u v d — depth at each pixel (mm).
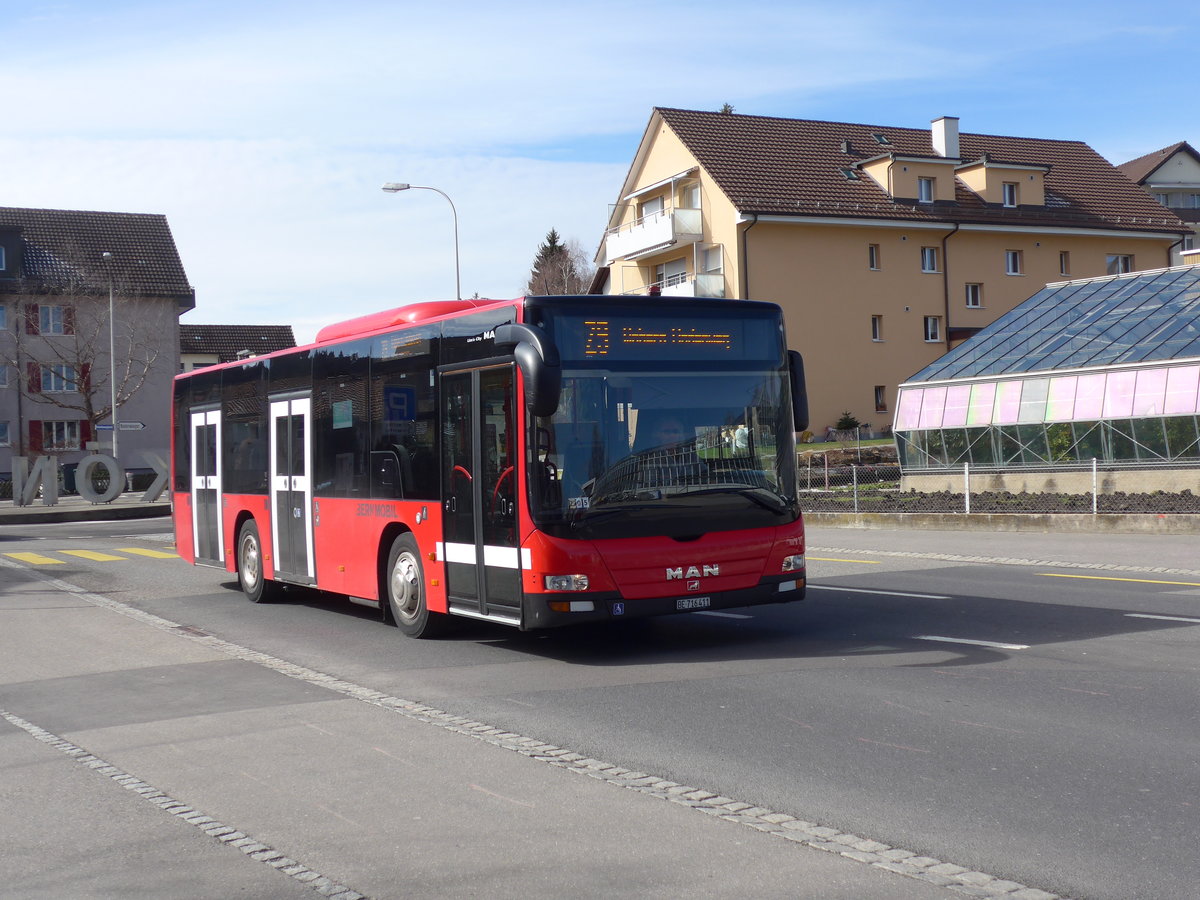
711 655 10547
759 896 4789
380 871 5277
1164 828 5418
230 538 16578
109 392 64562
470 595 10969
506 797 6344
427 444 11633
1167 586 14352
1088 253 57125
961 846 5289
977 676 9031
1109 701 8016
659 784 6480
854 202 52281
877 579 16094
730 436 10578
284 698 9305
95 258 66625
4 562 23141
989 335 32875
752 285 50562
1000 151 59938
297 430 14516
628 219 59094
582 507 9961
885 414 52844
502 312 10406
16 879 5363
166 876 5320
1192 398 25891
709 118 54906
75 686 10164
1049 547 19750
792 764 6785
